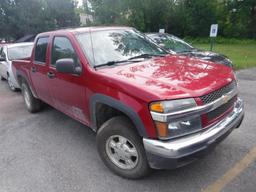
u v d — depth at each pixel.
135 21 34.75
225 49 22.44
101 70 3.52
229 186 3.16
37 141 4.65
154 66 3.55
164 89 2.86
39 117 5.83
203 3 35.00
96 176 3.53
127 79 3.13
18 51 9.27
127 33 4.53
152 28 36.72
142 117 2.88
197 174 3.42
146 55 4.11
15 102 7.22
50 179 3.52
